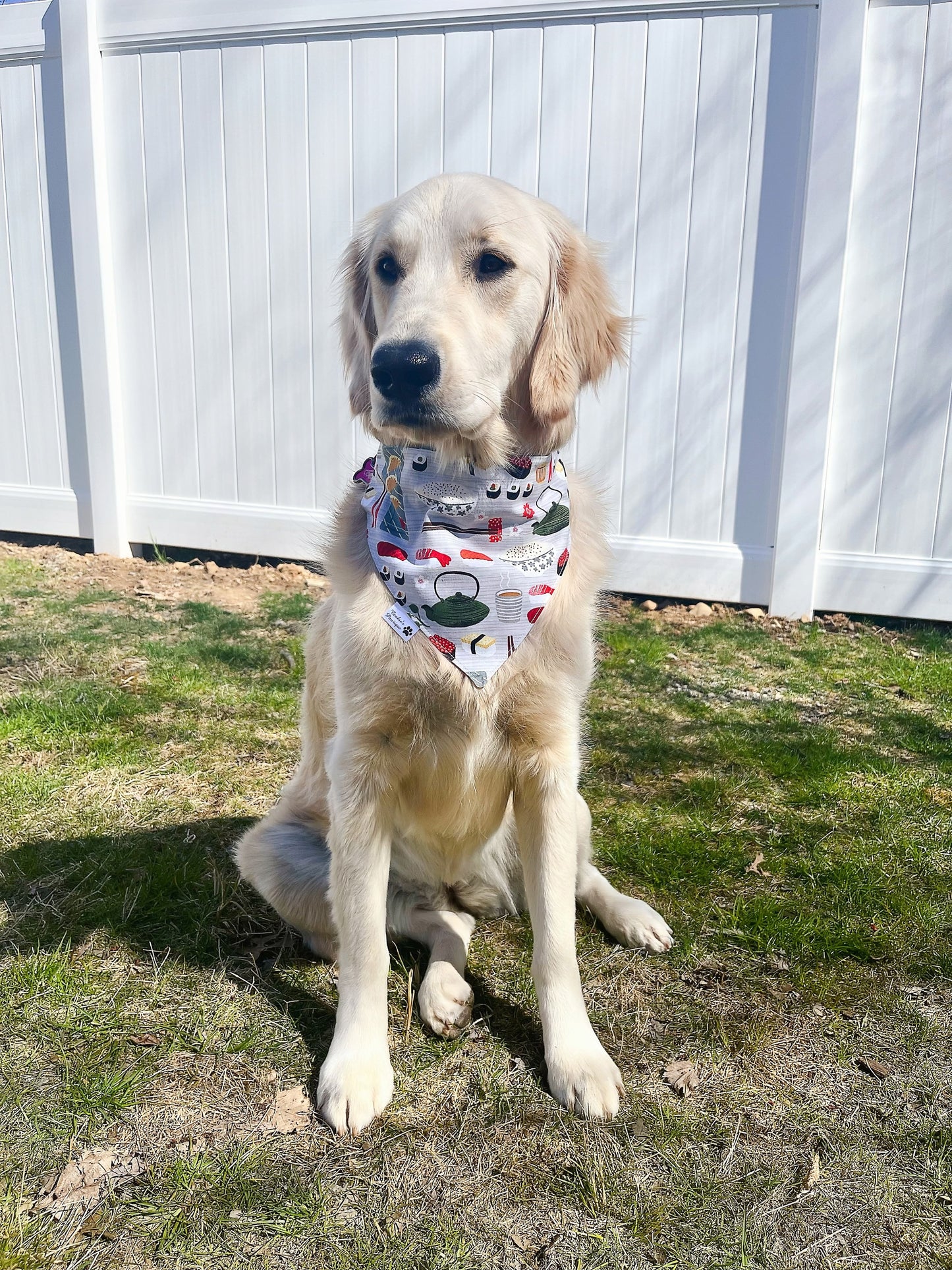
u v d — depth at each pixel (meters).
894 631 2.80
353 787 1.12
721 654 2.57
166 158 3.13
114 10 3.05
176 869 1.47
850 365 2.74
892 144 2.60
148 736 1.96
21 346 3.45
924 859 1.54
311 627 1.35
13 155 3.29
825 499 2.83
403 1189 0.96
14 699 2.09
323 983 1.26
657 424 2.87
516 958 1.33
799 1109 1.06
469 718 1.13
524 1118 1.05
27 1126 1.01
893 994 1.24
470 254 1.14
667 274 2.79
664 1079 1.10
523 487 1.13
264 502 3.29
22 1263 0.87
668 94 2.69
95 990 1.22
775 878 1.50
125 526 3.46
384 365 1.06
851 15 2.50
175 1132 1.01
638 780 1.83
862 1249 0.90
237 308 3.17
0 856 1.50
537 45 2.75
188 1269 0.88
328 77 2.93
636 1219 0.93
